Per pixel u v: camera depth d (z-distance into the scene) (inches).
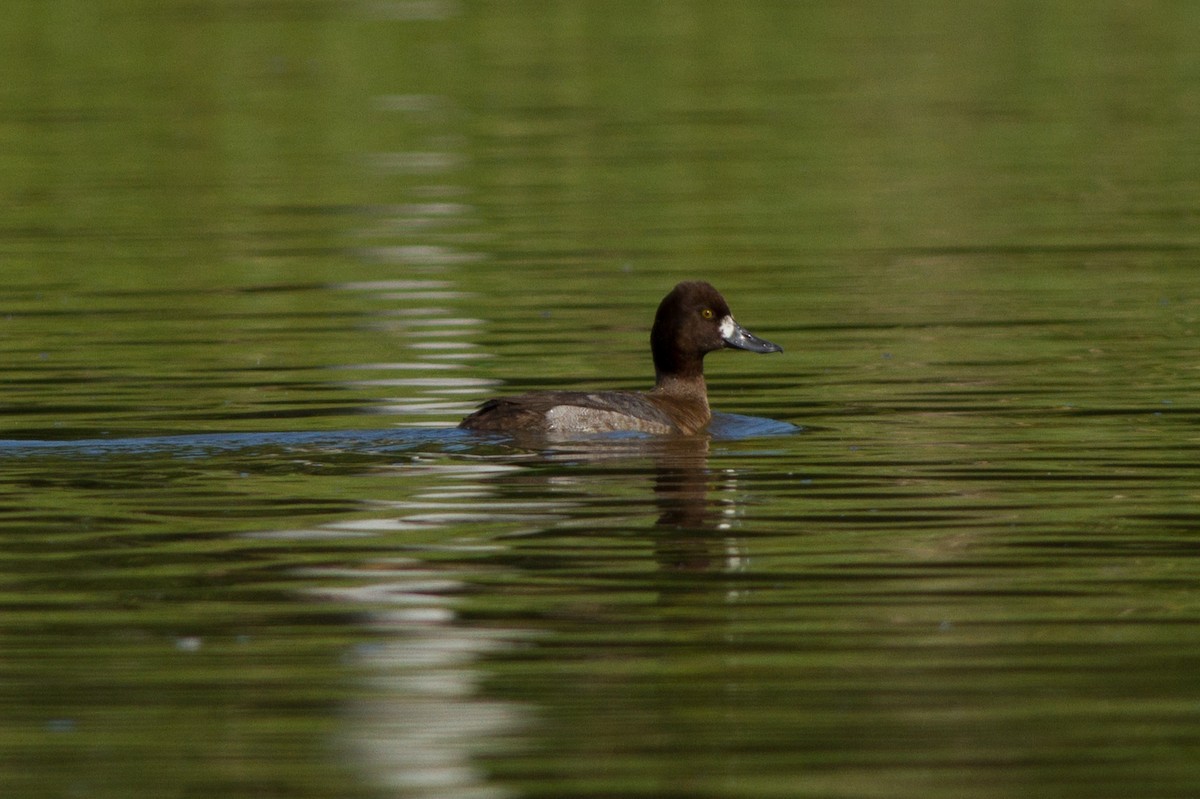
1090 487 554.9
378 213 1193.4
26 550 488.1
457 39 2041.1
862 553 483.8
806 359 789.9
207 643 418.3
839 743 362.9
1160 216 1157.1
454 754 359.3
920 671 398.9
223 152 1440.7
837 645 413.7
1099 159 1370.6
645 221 1162.0
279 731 371.6
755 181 1301.7
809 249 1072.8
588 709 380.2
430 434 623.2
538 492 545.0
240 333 847.7
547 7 2256.4
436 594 450.6
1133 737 364.2
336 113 1615.4
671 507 529.7
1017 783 345.1
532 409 621.6
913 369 761.6
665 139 1472.7
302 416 669.3
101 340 832.3
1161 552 483.8
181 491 548.1
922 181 1296.8
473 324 866.8
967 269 1007.0
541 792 344.2
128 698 387.5
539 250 1070.4
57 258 1060.5
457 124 1556.3
